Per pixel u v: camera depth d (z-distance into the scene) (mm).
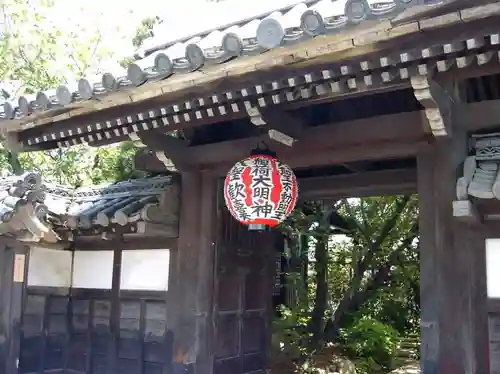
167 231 5555
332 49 3064
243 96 3789
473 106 3838
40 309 6246
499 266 3705
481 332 3703
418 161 4141
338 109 4949
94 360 6215
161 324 5711
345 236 12148
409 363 10539
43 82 8930
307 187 6387
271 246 6566
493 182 3393
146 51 6074
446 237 3873
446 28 2809
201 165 5391
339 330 10883
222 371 5402
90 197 6629
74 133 4754
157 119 4418
